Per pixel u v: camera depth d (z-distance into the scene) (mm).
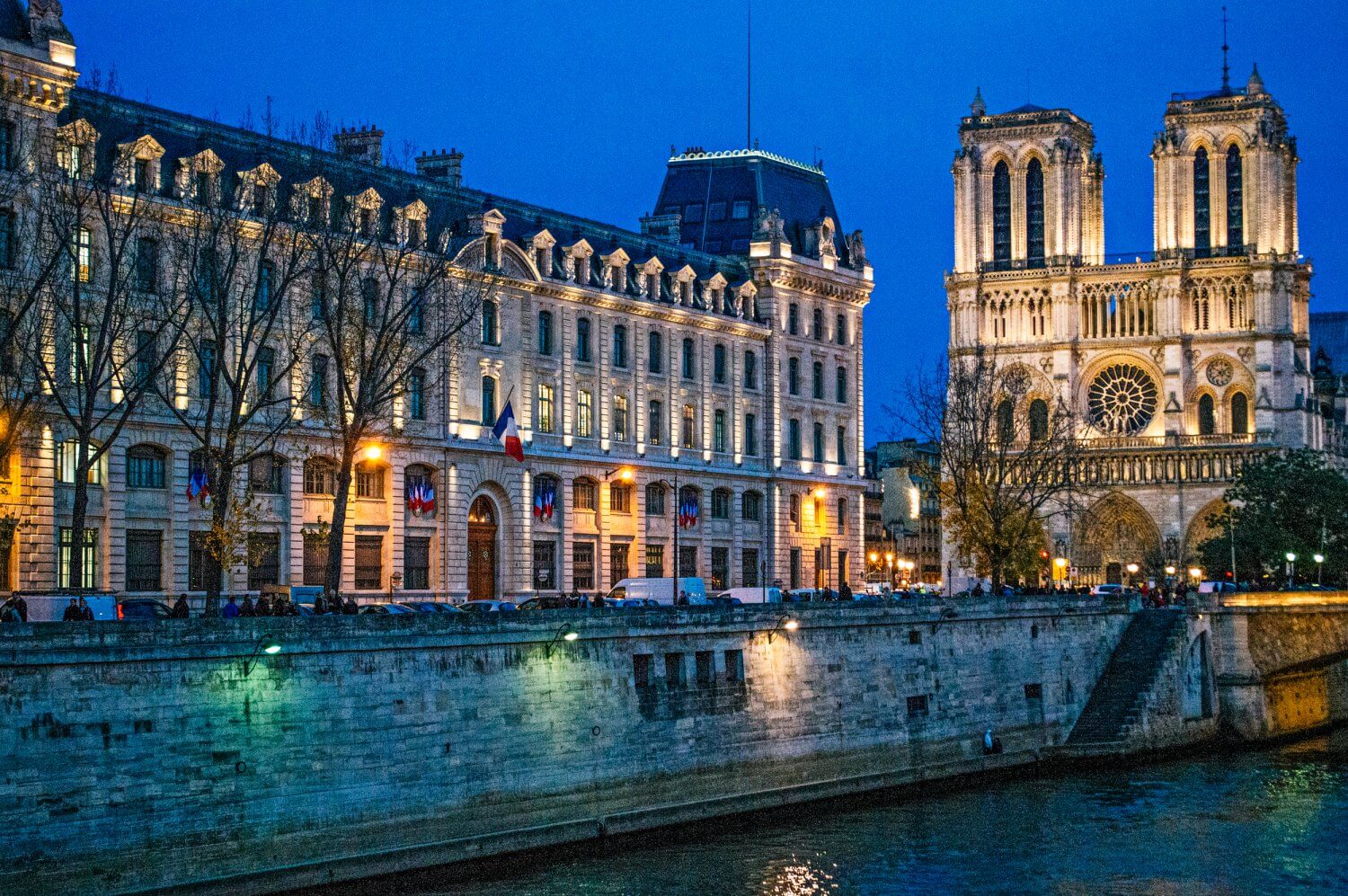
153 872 72188
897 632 111688
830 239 168000
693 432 152375
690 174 169875
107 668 71312
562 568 138500
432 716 83000
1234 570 199750
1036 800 107750
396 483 124875
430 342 124688
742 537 156500
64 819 69625
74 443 104375
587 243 141875
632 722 92812
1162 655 131125
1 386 94562
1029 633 123625
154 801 72438
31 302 84875
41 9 102312
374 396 106188
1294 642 143250
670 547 148750
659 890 82438
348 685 79625
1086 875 87750
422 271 113938
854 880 85750
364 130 132750
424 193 130000
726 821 97125
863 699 108438
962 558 198250
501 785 85875
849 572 169500
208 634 74438
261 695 76312
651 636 94188
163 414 109750
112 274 89062
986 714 118438
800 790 102375
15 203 99625
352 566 122375
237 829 75125
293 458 117188
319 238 104250
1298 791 111688
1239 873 88750
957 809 104500
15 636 68438
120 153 105625
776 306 160625
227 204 102625
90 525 106250
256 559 113812
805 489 164000
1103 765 123188
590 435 142000
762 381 160125
